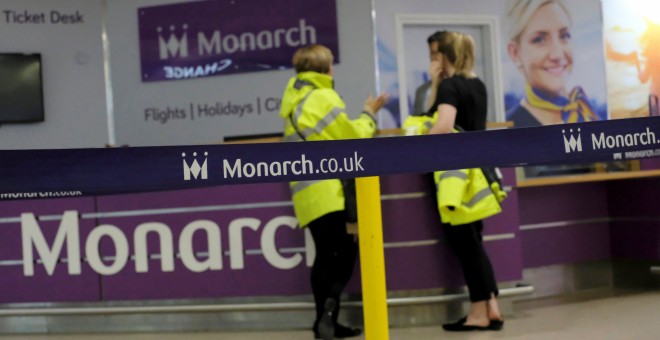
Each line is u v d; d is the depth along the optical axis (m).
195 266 11.65
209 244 11.61
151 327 11.85
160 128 19.50
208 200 11.60
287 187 11.42
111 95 19.66
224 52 19.22
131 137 19.61
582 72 20.83
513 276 11.70
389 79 19.12
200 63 19.30
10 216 12.08
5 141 19.53
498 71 20.16
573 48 20.73
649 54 21.48
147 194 11.73
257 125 19.17
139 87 19.56
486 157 5.40
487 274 10.66
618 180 14.14
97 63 19.66
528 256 13.59
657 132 5.67
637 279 14.04
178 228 11.68
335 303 10.30
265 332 11.37
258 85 19.16
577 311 12.01
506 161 5.42
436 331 10.80
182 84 19.41
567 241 13.98
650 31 21.45
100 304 11.91
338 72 19.03
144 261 11.77
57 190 4.88
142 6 19.48
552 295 13.73
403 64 19.27
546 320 11.39
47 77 19.61
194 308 11.57
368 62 18.97
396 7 19.17
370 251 5.73
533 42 20.47
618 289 13.91
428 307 11.27
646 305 12.15
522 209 13.59
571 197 14.05
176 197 11.68
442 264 11.34
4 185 4.82
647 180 13.69
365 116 10.79
